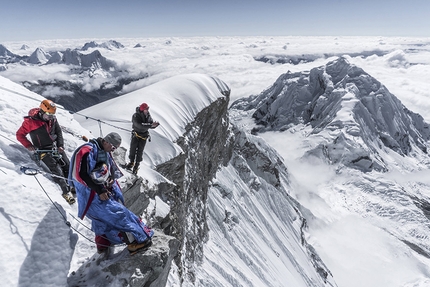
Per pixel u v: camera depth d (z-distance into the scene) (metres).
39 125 6.55
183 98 24.19
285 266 54.03
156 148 17.55
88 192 4.98
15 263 4.84
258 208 65.56
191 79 26.86
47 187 6.69
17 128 8.03
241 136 88.75
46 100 6.57
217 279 29.19
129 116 18.28
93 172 4.77
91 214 5.11
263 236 55.88
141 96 21.66
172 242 6.22
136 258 5.30
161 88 23.92
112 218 5.10
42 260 5.14
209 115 27.72
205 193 35.38
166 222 13.51
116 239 5.39
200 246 30.36
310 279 59.69
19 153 7.20
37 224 5.58
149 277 5.47
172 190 15.87
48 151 6.75
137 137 10.81
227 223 47.69
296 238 73.62
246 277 36.53
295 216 82.88
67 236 5.73
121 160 10.98
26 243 5.19
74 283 5.17
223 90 30.56
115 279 5.12
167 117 20.84
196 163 26.95
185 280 20.20
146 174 14.28
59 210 6.12
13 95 9.42
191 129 23.73
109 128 17.02
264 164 88.44
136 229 5.28
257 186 72.25
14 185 5.89
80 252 5.93
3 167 6.40
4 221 5.25
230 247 43.22
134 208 9.41
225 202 51.78
